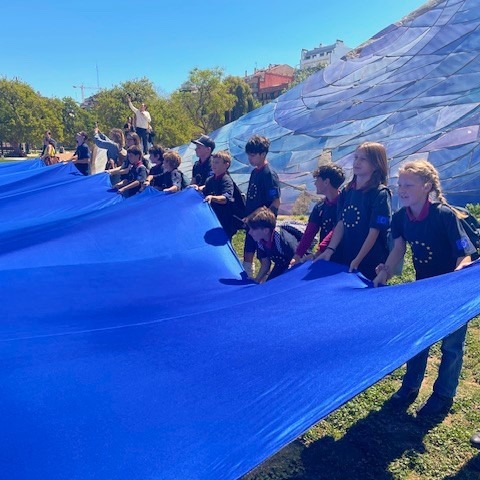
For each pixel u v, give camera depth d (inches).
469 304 88.2
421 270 138.2
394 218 141.3
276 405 77.2
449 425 148.3
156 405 84.7
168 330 119.3
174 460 70.3
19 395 91.2
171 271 184.7
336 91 620.4
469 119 448.5
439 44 582.6
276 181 207.3
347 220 151.3
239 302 138.0
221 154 225.5
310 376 82.7
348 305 112.1
